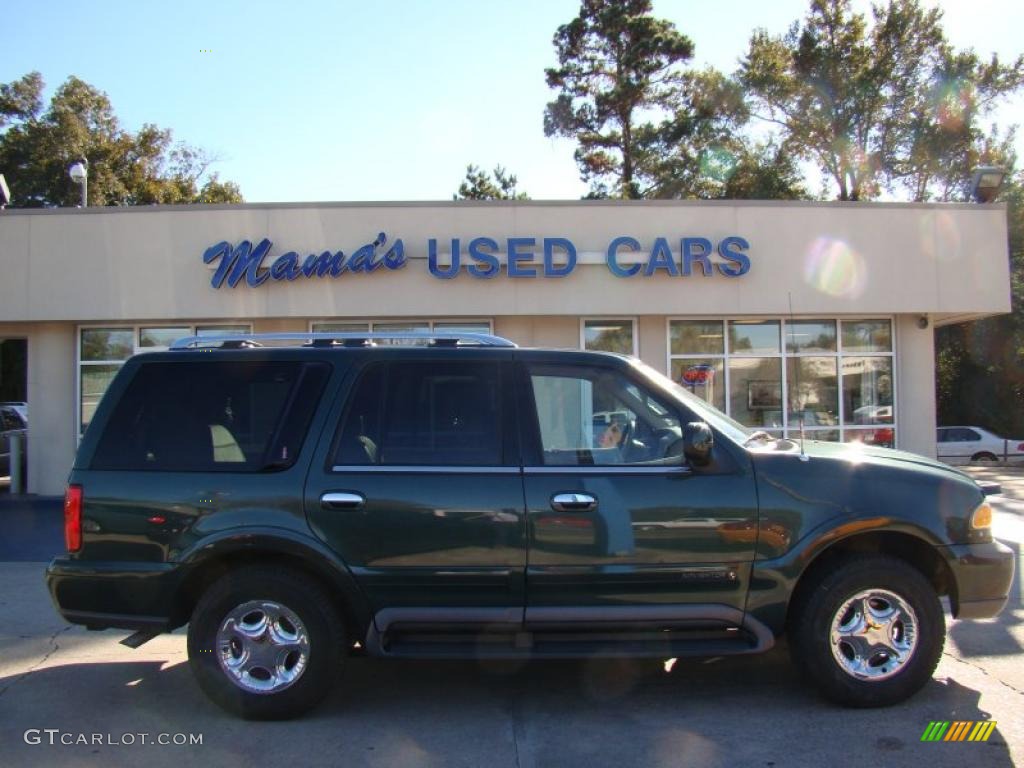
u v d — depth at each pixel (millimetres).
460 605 4359
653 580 4328
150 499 4430
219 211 13148
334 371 4617
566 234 13281
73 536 4473
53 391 13836
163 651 5793
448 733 4262
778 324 14094
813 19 37156
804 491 4410
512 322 13766
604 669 5270
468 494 4348
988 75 36594
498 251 13164
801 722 4332
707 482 4387
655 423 4586
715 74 36406
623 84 34500
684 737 4172
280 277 12992
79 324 13836
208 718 4504
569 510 4324
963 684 4871
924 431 14266
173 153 41219
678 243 13422
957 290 13812
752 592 4355
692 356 13953
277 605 4379
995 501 13922
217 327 13641
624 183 36000
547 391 4602
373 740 4184
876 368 14312
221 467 4465
